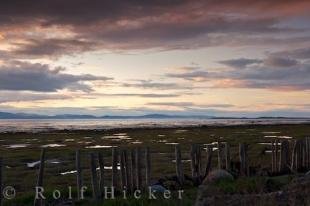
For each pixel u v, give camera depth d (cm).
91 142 7025
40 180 1883
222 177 2102
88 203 1889
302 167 2830
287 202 1391
